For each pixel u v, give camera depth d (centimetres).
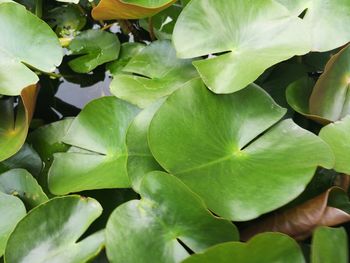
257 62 50
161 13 65
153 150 46
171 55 58
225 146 48
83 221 45
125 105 54
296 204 47
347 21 54
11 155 52
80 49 67
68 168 52
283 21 53
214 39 54
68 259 43
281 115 48
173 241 43
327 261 39
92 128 54
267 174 45
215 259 38
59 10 73
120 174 50
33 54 61
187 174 45
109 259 41
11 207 48
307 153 45
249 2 54
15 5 61
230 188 44
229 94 50
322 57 60
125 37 70
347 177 48
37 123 62
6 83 58
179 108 48
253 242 38
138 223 43
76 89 66
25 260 44
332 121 50
